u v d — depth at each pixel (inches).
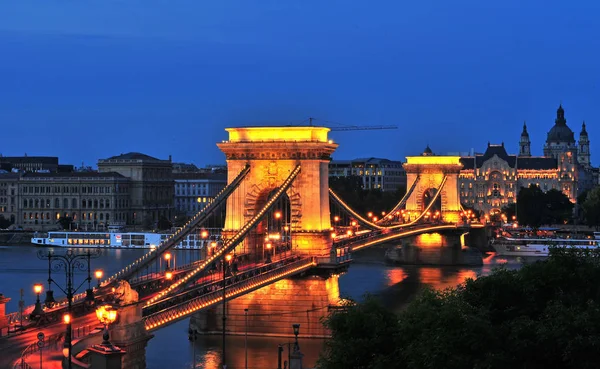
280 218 6161.4
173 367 4731.8
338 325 3659.0
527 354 3351.4
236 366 4761.3
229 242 5201.8
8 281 7864.2
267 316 5654.5
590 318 3351.4
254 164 6063.0
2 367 3297.2
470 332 3292.3
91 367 3181.6
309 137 6028.5
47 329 3934.5
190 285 4790.8
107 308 3361.2
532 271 4025.6
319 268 5634.8
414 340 3393.2
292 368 4136.3
